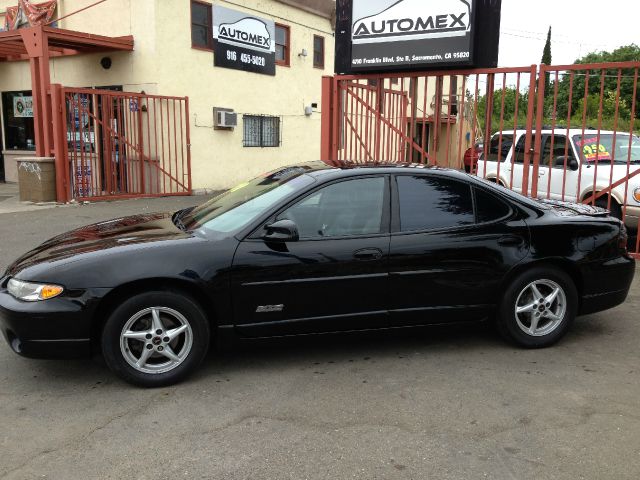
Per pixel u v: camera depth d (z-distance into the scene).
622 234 4.97
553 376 4.29
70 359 4.37
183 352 4.09
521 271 4.66
